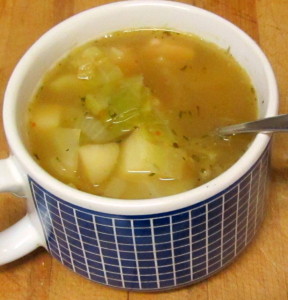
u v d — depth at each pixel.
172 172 0.30
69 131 0.32
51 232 0.31
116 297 0.33
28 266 0.35
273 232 0.35
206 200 0.27
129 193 0.29
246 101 0.32
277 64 0.42
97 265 0.31
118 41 0.36
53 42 0.34
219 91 0.33
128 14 0.35
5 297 0.34
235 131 0.31
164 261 0.30
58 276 0.34
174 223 0.28
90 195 0.27
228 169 0.28
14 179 0.30
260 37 0.44
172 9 0.35
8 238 0.33
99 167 0.31
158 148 0.30
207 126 0.32
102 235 0.29
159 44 0.35
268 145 0.29
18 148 0.29
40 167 0.28
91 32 0.35
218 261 0.31
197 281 0.32
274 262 0.34
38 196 0.29
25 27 0.46
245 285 0.33
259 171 0.29
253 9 0.45
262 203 0.32
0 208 0.36
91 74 0.34
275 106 0.29
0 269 0.35
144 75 0.34
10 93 0.31
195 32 0.35
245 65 0.33
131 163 0.30
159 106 0.33
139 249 0.29
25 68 0.32
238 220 0.30
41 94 0.33
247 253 0.34
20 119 0.31
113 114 0.32
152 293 0.33
